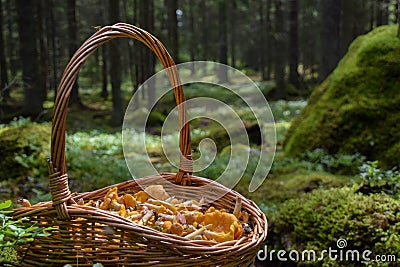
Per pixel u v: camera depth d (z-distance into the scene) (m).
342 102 5.82
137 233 1.29
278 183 4.58
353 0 17.73
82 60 1.46
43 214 1.37
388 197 3.07
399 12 5.84
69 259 1.36
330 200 3.22
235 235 1.53
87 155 5.77
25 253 1.39
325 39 11.27
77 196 1.82
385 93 5.59
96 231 1.33
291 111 12.38
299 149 5.98
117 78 13.06
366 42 6.04
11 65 15.12
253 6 26.06
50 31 18.38
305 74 23.27
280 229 3.37
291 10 16.55
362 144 5.41
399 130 5.27
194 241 1.34
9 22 14.86
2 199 3.91
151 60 16.27
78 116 13.98
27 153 5.22
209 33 25.23
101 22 17.64
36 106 11.88
